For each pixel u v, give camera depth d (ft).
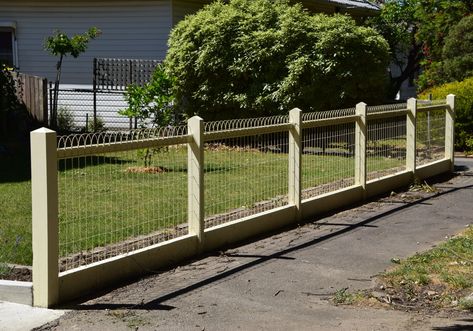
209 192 29.89
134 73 60.80
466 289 21.85
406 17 85.71
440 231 30.09
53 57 67.05
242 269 23.70
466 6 77.30
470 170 48.91
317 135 33.19
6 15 68.08
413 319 19.24
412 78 107.45
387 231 29.89
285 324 18.66
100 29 65.10
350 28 52.34
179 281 22.21
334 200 34.01
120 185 30.14
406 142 41.52
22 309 19.21
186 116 55.83
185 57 54.75
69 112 64.75
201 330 18.07
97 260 22.30
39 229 19.20
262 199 30.12
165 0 62.59
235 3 56.13
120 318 18.75
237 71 53.42
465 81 60.23
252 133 27.91
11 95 56.18
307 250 26.43
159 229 26.37
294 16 53.36
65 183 24.89
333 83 52.16
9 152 49.62
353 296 21.07
